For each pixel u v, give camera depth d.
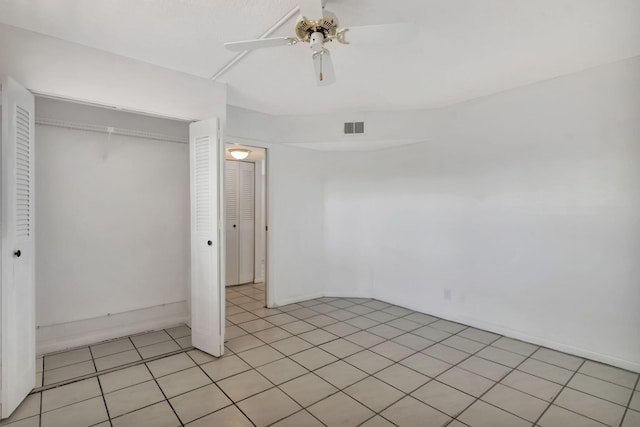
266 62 2.59
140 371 2.48
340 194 4.50
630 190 2.46
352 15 1.95
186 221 3.54
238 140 3.71
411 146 3.97
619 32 2.12
